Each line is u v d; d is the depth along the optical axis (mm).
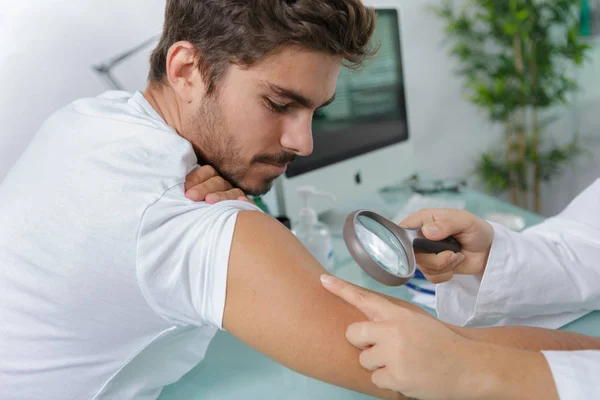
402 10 2346
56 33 1216
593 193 965
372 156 1538
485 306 835
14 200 679
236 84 632
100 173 630
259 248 574
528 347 637
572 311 902
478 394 525
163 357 748
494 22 2484
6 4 1142
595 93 2797
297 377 819
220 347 919
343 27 600
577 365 549
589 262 870
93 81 1293
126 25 1321
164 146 652
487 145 2828
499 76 2525
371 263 585
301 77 614
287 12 573
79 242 607
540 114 2939
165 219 599
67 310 628
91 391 692
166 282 592
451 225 770
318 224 1136
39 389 669
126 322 636
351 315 569
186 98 681
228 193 664
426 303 967
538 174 2893
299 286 566
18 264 641
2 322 650
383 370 534
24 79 1192
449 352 528
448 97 2623
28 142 1228
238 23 597
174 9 670
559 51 2527
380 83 1534
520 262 813
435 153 2670
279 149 689
